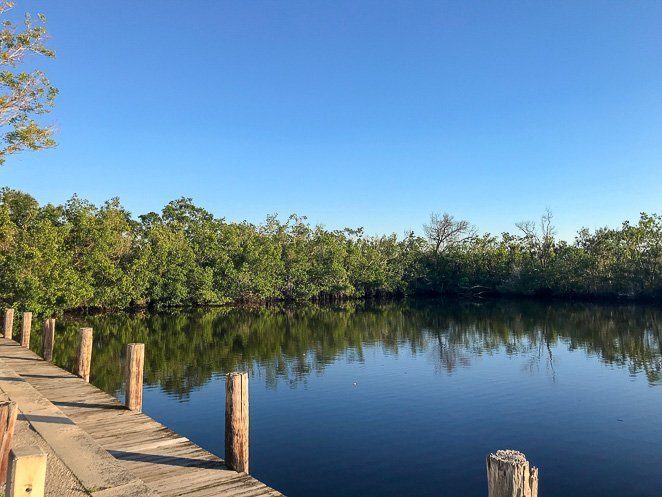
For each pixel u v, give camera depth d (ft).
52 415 23.12
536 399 47.88
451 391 50.85
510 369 62.69
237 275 166.61
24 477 9.32
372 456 33.24
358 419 41.32
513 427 39.42
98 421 24.61
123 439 22.03
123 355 67.56
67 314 131.03
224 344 82.17
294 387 52.60
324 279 197.77
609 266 178.09
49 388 31.42
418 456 33.27
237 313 147.74
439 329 105.70
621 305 166.81
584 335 94.79
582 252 186.19
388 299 223.71
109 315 133.90
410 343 85.05
